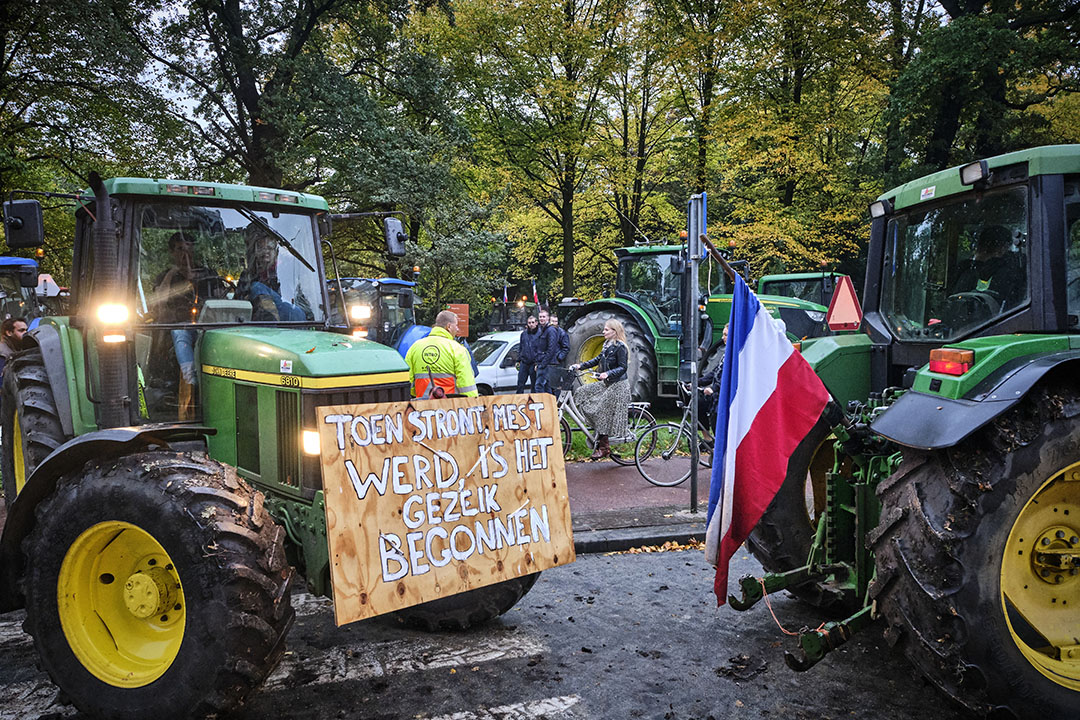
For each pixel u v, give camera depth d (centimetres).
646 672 363
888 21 1911
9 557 332
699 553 580
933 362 310
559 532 390
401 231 511
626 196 2186
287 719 317
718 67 1928
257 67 1762
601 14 1962
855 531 378
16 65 1595
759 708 326
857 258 2125
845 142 2348
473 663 374
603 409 846
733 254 1238
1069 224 326
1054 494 292
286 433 367
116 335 374
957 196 376
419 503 341
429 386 560
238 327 426
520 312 2167
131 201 401
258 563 291
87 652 311
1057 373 297
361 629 420
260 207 449
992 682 266
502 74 2012
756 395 338
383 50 1977
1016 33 1630
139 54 1548
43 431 453
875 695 338
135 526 297
